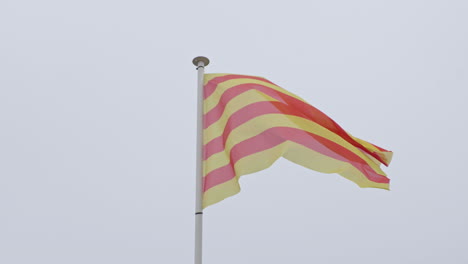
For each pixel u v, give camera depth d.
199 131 9.84
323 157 8.96
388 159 10.48
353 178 9.19
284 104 9.80
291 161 8.72
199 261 8.50
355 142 10.16
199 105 10.16
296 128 9.12
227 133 9.48
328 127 10.22
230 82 10.30
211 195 8.97
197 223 8.81
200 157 9.52
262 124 9.19
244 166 8.82
